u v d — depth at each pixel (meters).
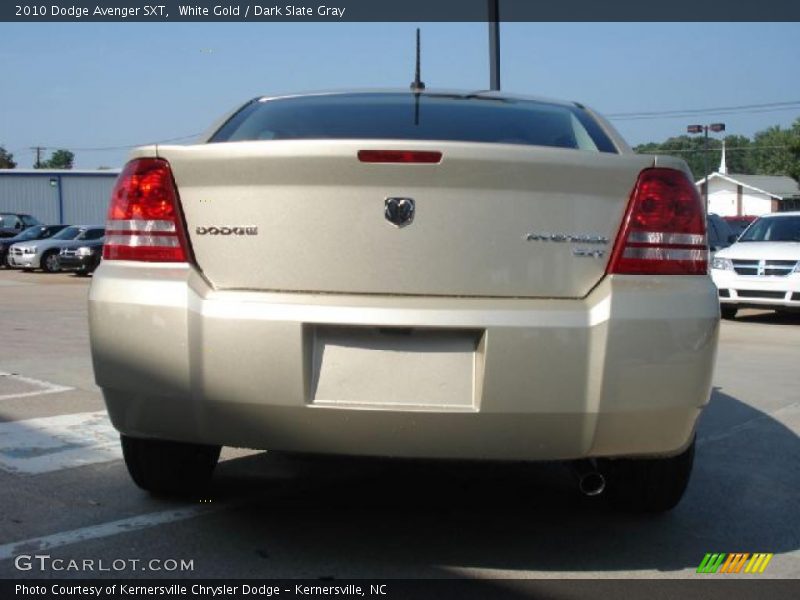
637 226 3.02
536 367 2.90
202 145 3.04
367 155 2.90
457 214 2.94
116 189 3.21
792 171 68.56
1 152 82.31
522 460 3.02
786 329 11.73
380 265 2.96
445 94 4.03
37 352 8.64
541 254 2.97
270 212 2.98
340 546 3.44
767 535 3.69
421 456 2.99
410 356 2.95
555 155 2.94
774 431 5.58
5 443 4.86
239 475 4.34
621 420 2.97
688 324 2.99
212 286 3.03
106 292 3.10
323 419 2.94
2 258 27.61
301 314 2.92
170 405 3.05
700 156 93.81
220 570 3.19
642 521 3.81
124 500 3.92
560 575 3.21
